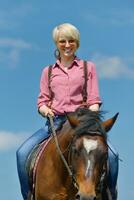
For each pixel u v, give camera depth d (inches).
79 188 462.6
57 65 533.0
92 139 470.6
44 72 535.8
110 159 514.0
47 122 534.9
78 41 534.0
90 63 532.4
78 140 472.7
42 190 507.8
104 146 469.7
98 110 498.9
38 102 536.4
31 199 529.3
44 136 542.0
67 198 498.3
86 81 527.5
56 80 529.7
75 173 471.5
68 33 529.7
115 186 518.9
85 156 465.7
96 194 468.8
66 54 530.9
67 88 526.9
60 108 526.6
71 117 488.4
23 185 545.3
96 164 464.1
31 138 545.6
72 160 475.5
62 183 498.0
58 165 498.6
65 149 494.3
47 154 510.3
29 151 542.0
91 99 526.3
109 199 498.9
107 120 490.6
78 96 527.2
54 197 501.7
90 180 460.4
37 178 513.7
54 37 536.1
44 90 535.5
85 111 490.0
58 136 505.4
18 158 543.5
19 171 543.8
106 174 487.2
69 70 530.3
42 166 511.2
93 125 477.1
